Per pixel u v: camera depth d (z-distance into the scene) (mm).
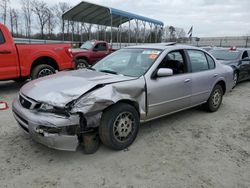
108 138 3230
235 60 8922
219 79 5234
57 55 7398
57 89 3145
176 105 4242
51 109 2920
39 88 3283
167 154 3383
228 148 3652
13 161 3076
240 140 3967
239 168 3092
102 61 4660
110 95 3100
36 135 2916
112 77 3572
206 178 2848
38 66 7008
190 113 5293
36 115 2936
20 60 6562
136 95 3496
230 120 4941
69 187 2607
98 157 3227
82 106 2896
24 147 3445
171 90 4031
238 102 6496
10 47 6328
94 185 2652
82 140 3268
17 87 7602
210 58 5207
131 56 4312
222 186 2711
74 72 4086
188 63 4508
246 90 8328
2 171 2854
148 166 3051
